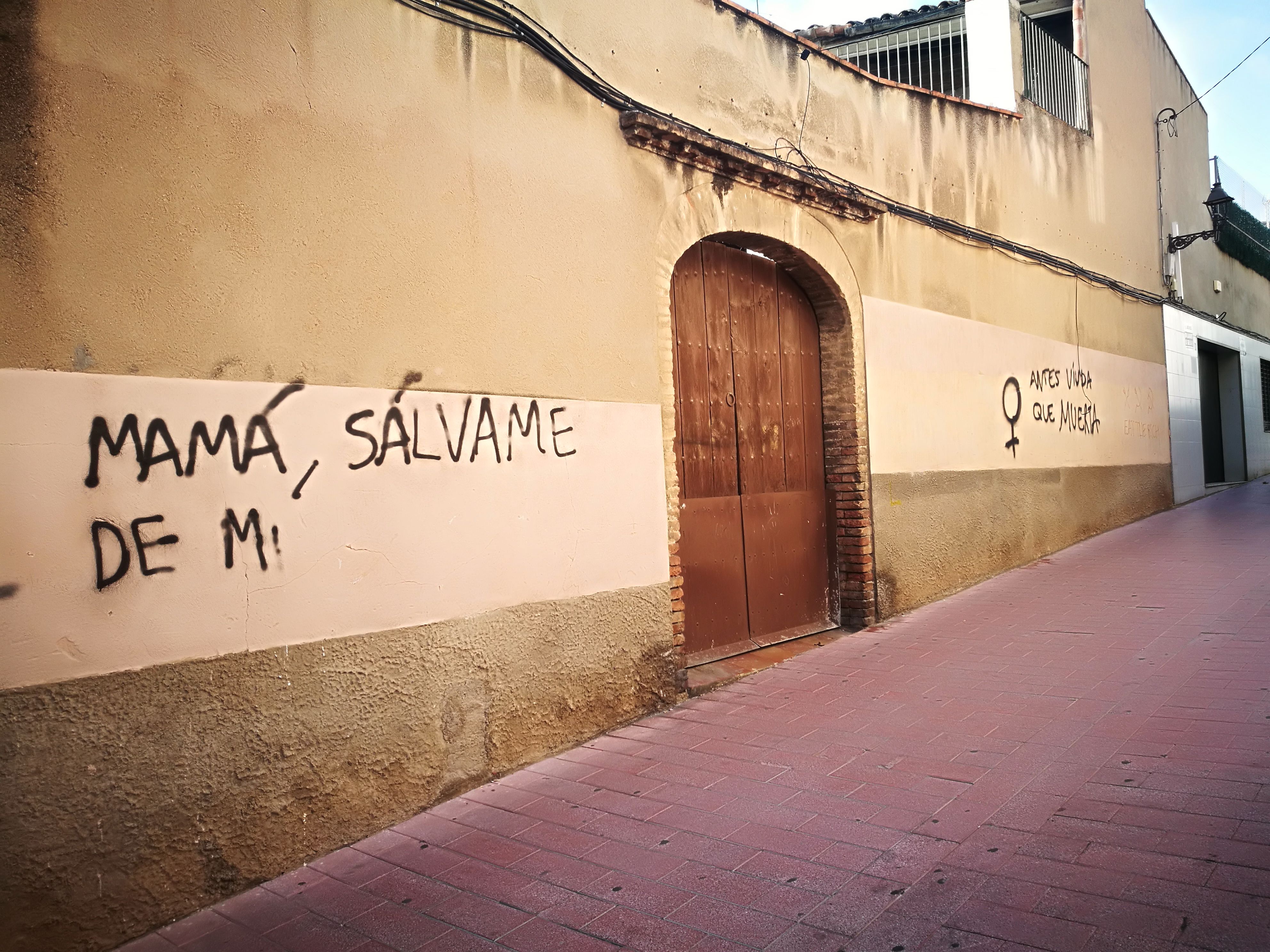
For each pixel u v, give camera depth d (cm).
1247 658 568
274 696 375
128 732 334
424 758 429
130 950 325
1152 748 436
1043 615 736
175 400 351
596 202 531
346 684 400
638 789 439
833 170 733
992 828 369
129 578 336
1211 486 1647
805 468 738
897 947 293
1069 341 1112
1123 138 1295
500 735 464
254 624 371
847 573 750
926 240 846
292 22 392
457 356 452
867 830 377
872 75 787
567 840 389
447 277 449
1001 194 977
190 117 359
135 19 345
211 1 367
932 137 865
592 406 523
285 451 383
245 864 363
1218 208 1546
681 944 305
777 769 452
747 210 643
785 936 305
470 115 463
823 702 553
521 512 480
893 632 720
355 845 397
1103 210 1223
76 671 322
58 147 324
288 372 386
